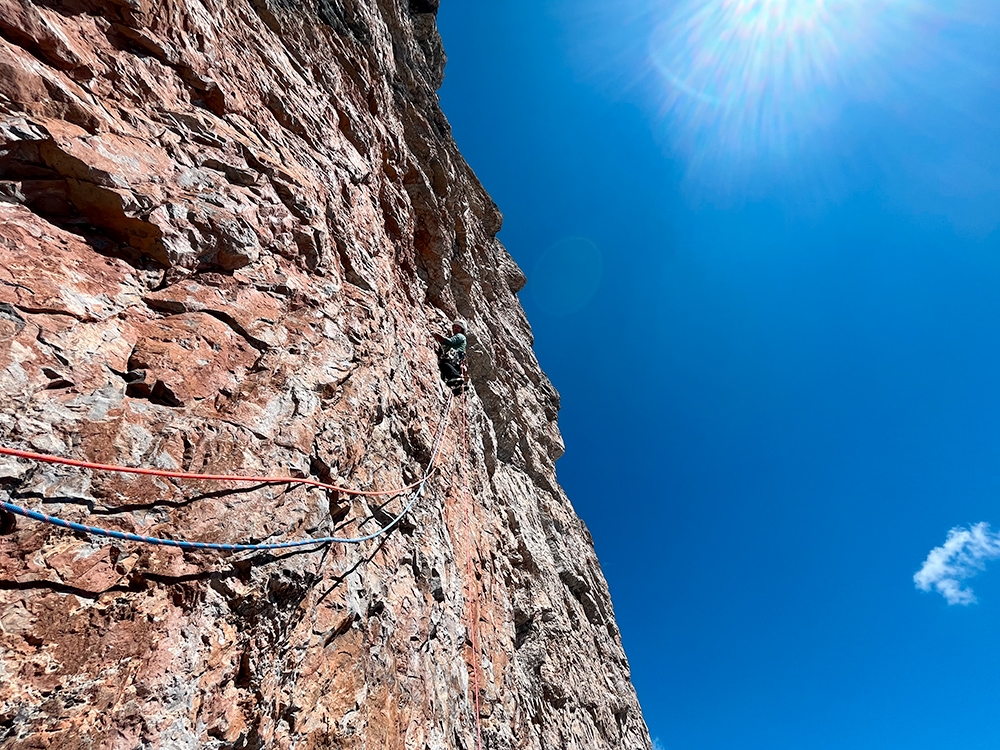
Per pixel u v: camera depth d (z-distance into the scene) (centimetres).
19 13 390
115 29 491
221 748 344
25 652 262
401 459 782
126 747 286
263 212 580
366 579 575
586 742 1230
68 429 314
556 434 2470
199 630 352
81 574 298
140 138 473
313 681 446
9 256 334
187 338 431
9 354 302
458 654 773
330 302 666
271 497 443
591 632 1755
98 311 374
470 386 1581
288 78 789
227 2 689
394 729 530
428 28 2181
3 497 272
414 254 1306
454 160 2089
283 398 504
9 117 368
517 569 1319
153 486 351
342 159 873
